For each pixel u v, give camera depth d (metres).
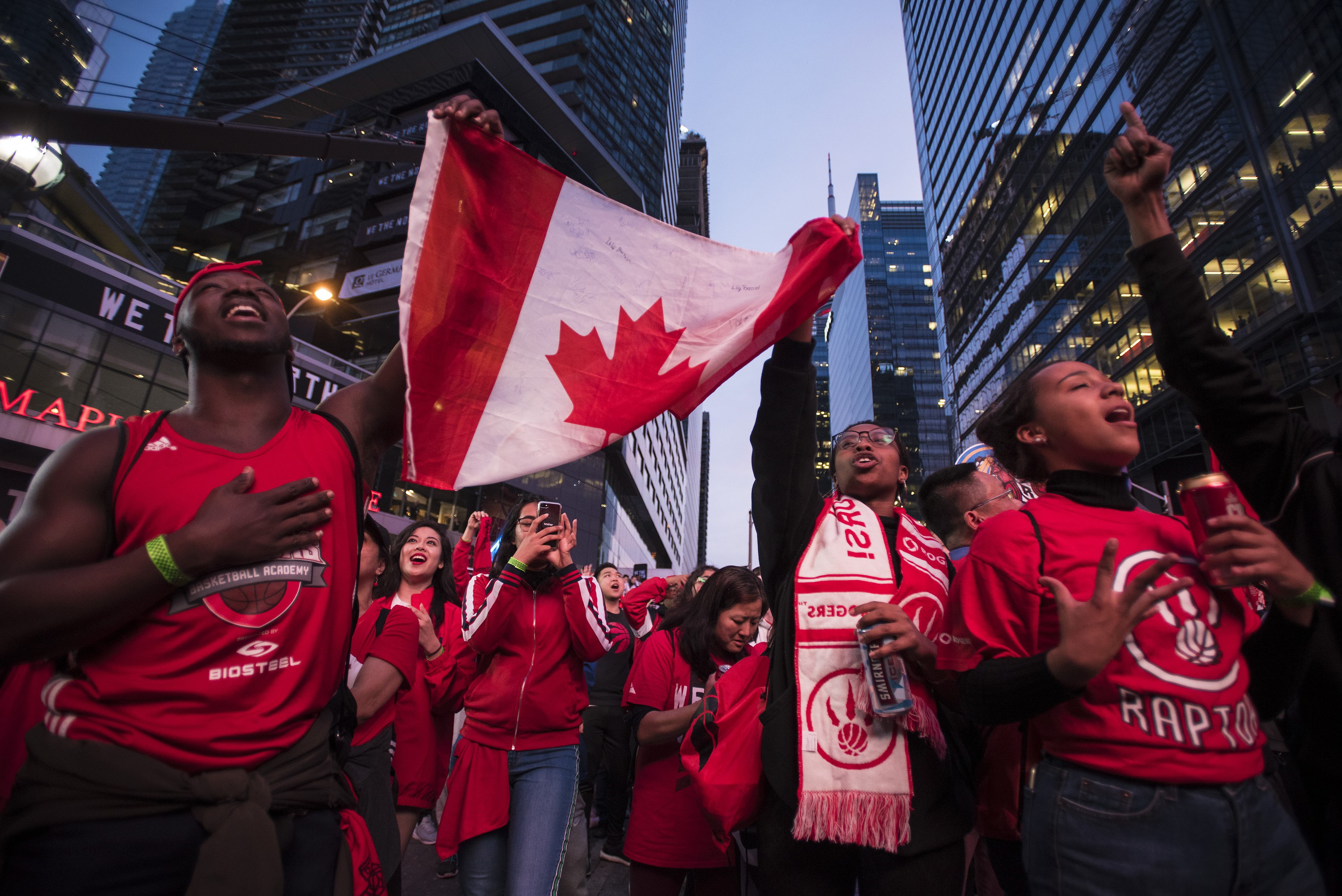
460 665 3.38
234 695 1.26
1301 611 1.44
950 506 3.21
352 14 79.38
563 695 2.86
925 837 1.77
